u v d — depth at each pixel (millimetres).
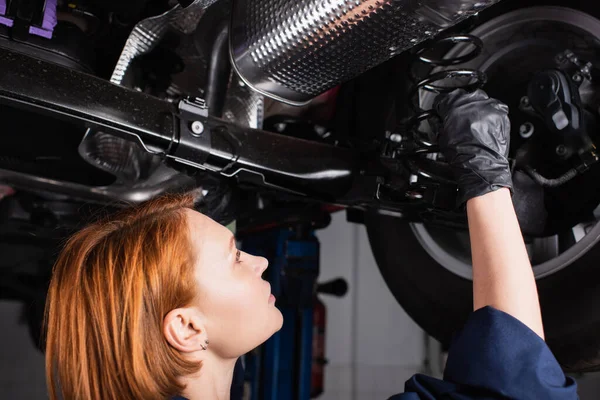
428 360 4328
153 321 736
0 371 3480
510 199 830
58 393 802
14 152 1376
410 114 1289
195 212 840
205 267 785
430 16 878
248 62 1053
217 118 1168
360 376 4246
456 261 1344
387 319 4367
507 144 877
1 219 1719
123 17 1238
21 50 1114
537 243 1264
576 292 1119
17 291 2412
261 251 1826
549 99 1120
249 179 1188
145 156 1509
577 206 1215
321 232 4363
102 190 1579
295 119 1440
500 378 677
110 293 739
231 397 1065
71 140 1342
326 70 1024
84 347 739
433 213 1193
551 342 1139
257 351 1851
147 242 771
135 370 710
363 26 920
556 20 1169
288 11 959
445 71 1105
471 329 723
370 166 1259
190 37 1240
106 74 1302
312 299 1769
